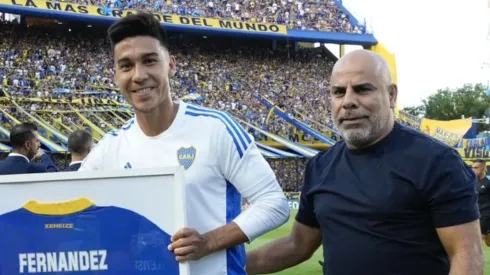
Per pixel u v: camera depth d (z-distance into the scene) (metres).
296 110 36.69
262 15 39.44
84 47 34.28
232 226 2.77
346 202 2.97
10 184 2.78
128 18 2.77
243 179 2.86
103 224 2.73
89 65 33.16
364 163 2.97
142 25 2.77
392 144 2.93
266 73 38.84
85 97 29.42
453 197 2.76
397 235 2.84
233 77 37.75
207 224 2.82
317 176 3.21
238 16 38.62
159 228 2.68
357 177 2.97
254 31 38.00
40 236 2.77
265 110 35.38
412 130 3.00
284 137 33.16
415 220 2.83
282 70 39.69
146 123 2.91
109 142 3.07
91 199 2.73
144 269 2.69
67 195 2.75
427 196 2.80
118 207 2.71
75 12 32.78
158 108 2.85
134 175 2.69
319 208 3.11
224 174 2.88
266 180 2.88
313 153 29.59
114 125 27.50
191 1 37.66
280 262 3.46
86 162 3.11
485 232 10.21
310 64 40.97
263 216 2.81
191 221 2.80
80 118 27.20
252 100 36.12
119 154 3.00
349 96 2.88
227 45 40.16
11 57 31.28
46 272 2.77
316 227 3.35
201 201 2.82
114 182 2.72
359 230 2.91
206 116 2.90
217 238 2.73
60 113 27.19
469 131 40.72
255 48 40.56
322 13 41.75
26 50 32.19
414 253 2.83
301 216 3.37
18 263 2.78
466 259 2.72
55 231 2.76
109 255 2.73
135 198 2.70
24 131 6.01
